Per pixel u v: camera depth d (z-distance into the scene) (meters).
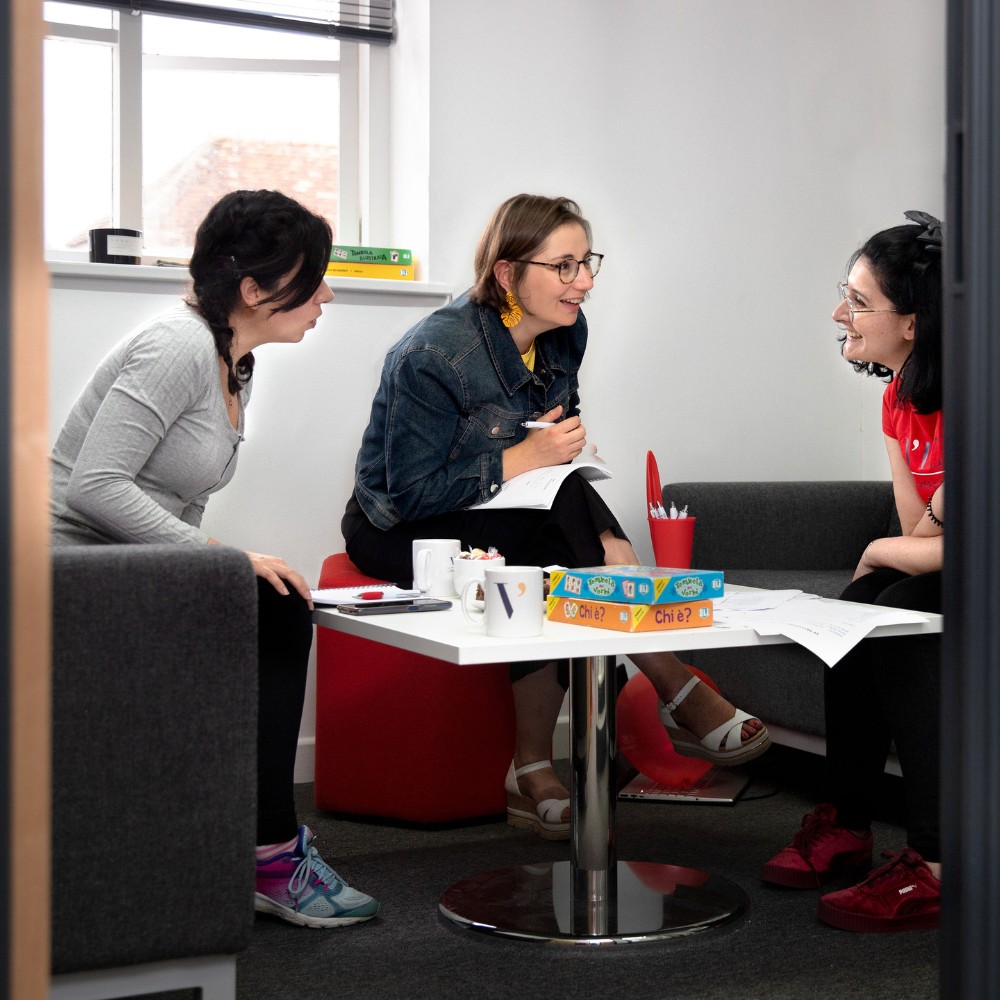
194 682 1.10
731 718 1.97
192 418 1.65
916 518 1.97
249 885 1.13
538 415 2.28
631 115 2.86
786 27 3.01
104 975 1.10
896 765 2.03
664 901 1.63
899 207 3.15
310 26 2.80
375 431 2.24
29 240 0.59
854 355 1.98
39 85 0.60
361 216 2.96
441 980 1.40
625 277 2.87
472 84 2.70
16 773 0.58
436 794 2.12
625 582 1.35
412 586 2.12
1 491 0.58
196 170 2.85
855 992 1.35
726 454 2.98
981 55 0.80
